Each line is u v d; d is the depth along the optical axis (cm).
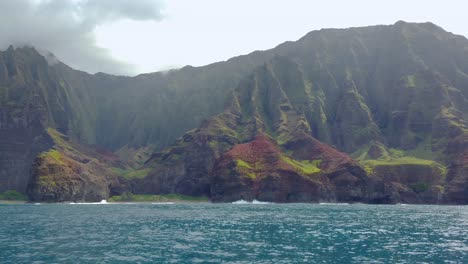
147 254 6531
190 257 6312
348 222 12375
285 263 5925
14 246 7188
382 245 7631
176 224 11494
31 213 16625
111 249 6969
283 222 12200
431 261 6175
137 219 13312
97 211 18350
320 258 6322
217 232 9481
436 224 11962
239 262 5959
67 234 8962
